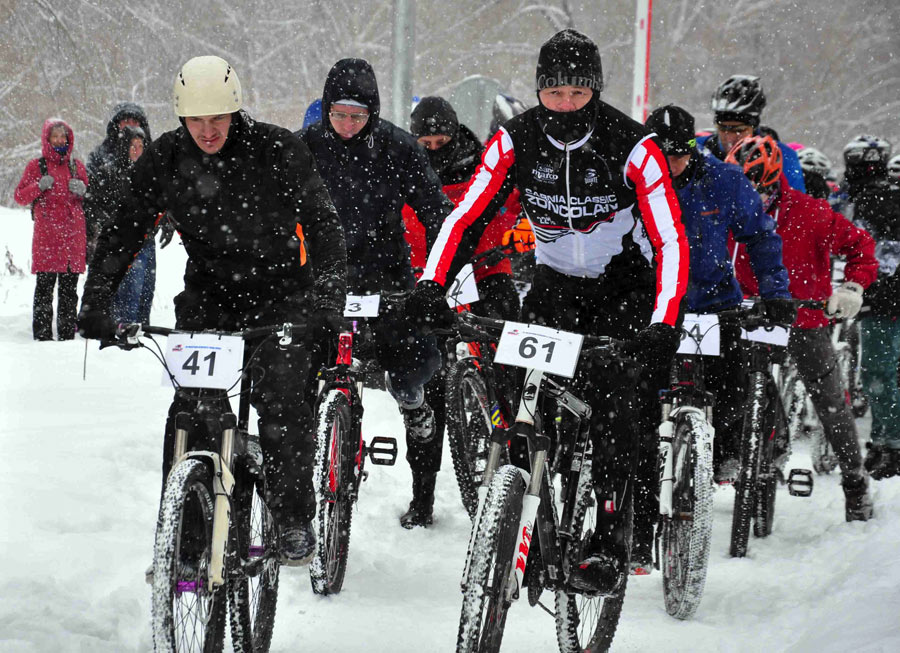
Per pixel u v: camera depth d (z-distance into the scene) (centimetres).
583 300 1073
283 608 1172
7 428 1712
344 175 1353
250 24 8056
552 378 1012
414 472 1527
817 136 9131
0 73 6141
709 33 9131
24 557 1148
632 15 8988
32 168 2723
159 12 7575
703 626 1164
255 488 1007
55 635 959
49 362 2342
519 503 909
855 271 1584
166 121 7562
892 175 2400
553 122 981
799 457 2105
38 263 2722
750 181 1412
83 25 7181
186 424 898
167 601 802
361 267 1393
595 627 1057
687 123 1288
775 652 1028
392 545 1456
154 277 2638
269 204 980
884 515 1606
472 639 848
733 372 1388
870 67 9094
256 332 918
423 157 1379
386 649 1064
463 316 962
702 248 1342
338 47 8306
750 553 1468
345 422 1234
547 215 1029
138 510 1380
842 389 1608
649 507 1146
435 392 1520
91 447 1616
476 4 8844
